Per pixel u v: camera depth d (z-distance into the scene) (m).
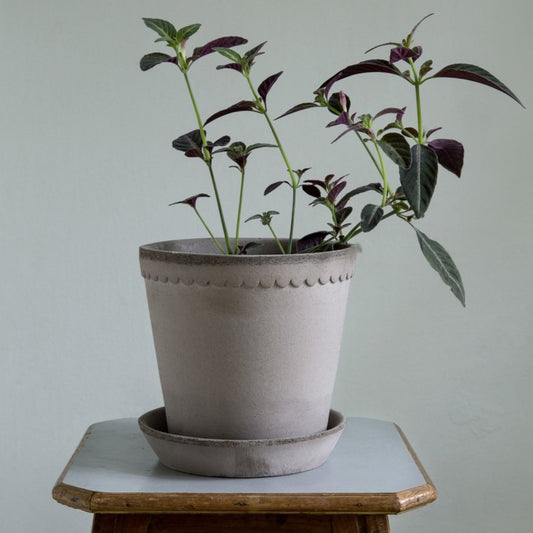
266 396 0.96
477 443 1.83
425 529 1.85
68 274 1.79
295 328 0.94
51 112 1.76
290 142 1.76
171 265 0.94
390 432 1.20
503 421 1.82
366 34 1.75
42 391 1.80
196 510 0.90
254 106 1.03
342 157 1.76
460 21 1.76
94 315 1.80
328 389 1.02
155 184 1.77
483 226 1.79
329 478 0.97
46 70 1.75
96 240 1.78
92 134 1.76
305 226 1.77
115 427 1.22
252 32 1.75
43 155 1.76
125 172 1.77
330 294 0.97
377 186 1.06
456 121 1.78
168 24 0.99
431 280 1.80
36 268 1.78
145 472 1.00
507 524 1.84
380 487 0.94
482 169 1.79
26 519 1.82
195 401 0.97
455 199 1.79
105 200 1.77
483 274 1.80
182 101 1.76
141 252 0.99
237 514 0.96
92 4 1.74
